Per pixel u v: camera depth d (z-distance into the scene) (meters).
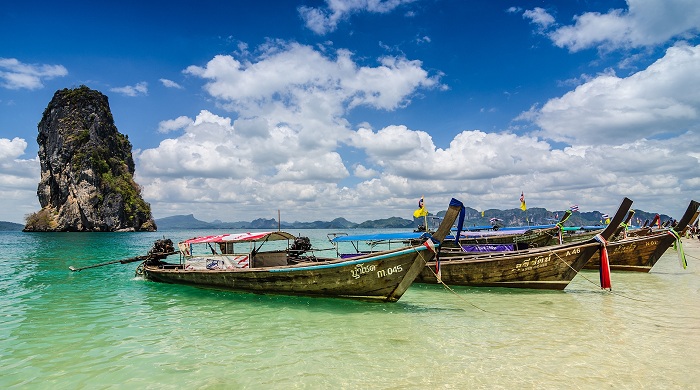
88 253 44.41
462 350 9.25
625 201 15.80
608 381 7.45
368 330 11.11
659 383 7.35
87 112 159.75
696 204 19.97
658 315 12.35
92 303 15.56
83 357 9.13
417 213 18.88
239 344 10.02
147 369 8.37
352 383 7.52
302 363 8.60
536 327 11.13
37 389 7.43
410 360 8.67
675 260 29.52
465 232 25.36
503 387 7.25
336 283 14.42
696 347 9.24
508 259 16.75
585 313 12.73
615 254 22.05
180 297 16.77
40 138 163.50
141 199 167.75
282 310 13.90
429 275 18.45
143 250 49.88
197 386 7.49
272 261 18.34
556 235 26.95
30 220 153.62
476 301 14.89
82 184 146.12
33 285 20.34
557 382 7.43
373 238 19.97
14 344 10.10
